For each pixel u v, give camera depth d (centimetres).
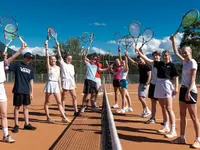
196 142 529
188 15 573
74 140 577
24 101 685
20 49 605
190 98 522
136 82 4538
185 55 530
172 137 611
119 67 1099
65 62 930
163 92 611
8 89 2634
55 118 870
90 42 990
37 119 850
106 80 3519
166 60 602
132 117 889
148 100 1505
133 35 763
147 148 525
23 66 675
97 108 1081
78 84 4131
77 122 794
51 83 788
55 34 865
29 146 544
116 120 828
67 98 1662
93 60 1003
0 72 562
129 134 643
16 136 626
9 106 1201
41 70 4825
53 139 596
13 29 614
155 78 750
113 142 238
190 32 4747
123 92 979
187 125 748
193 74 518
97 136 612
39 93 2177
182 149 517
